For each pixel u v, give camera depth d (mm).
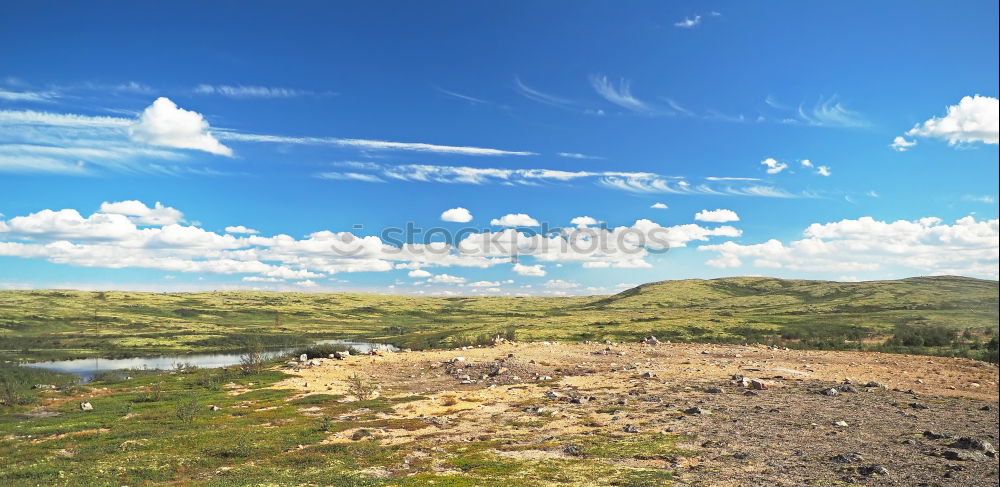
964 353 59094
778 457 22094
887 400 33812
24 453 26781
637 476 19656
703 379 42531
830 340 92250
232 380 51844
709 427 27484
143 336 199500
